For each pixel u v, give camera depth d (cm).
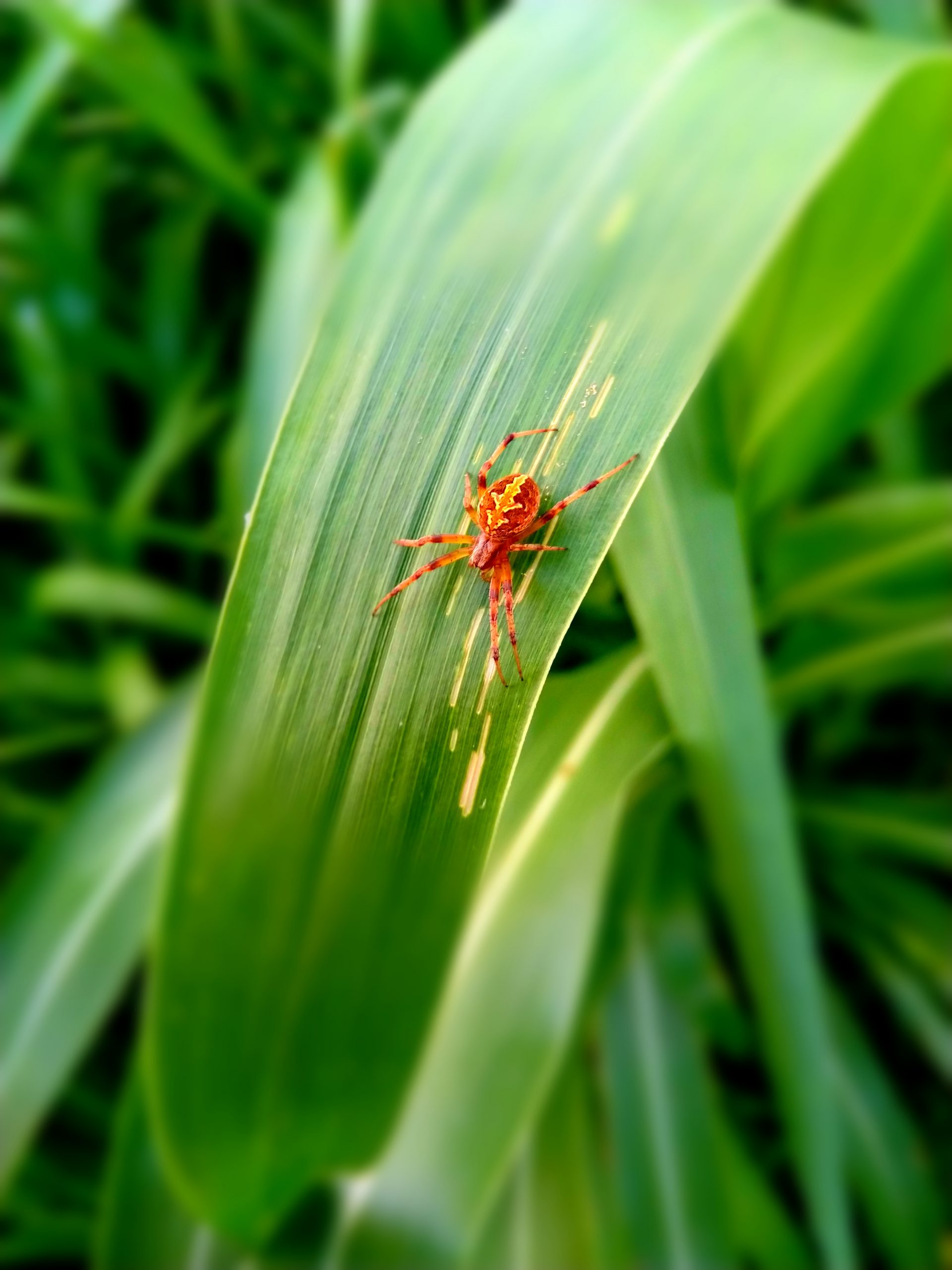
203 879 14
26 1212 24
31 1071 20
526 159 14
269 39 29
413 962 15
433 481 13
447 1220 18
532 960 19
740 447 18
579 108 14
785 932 16
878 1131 24
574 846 17
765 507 21
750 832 16
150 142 30
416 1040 15
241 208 27
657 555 13
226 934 14
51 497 26
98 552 28
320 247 22
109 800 23
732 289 12
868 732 30
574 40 15
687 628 13
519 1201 21
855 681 26
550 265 13
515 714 12
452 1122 18
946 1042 25
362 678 13
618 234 13
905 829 26
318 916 14
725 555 13
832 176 17
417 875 13
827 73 13
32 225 27
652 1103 23
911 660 26
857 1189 24
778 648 26
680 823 26
